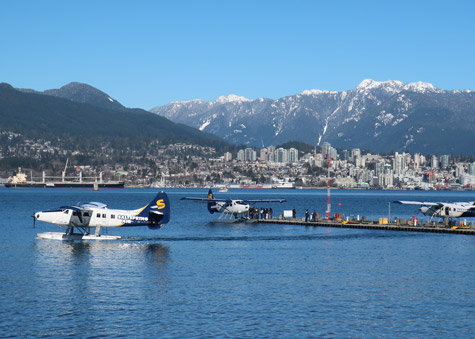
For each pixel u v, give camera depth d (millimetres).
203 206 172125
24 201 197625
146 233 78125
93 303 35188
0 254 54906
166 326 30750
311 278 43562
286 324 31297
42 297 36531
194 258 53281
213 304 35188
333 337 29281
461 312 33844
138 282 41438
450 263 51594
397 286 40750
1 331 29672
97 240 67312
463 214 90625
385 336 29469
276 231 82812
